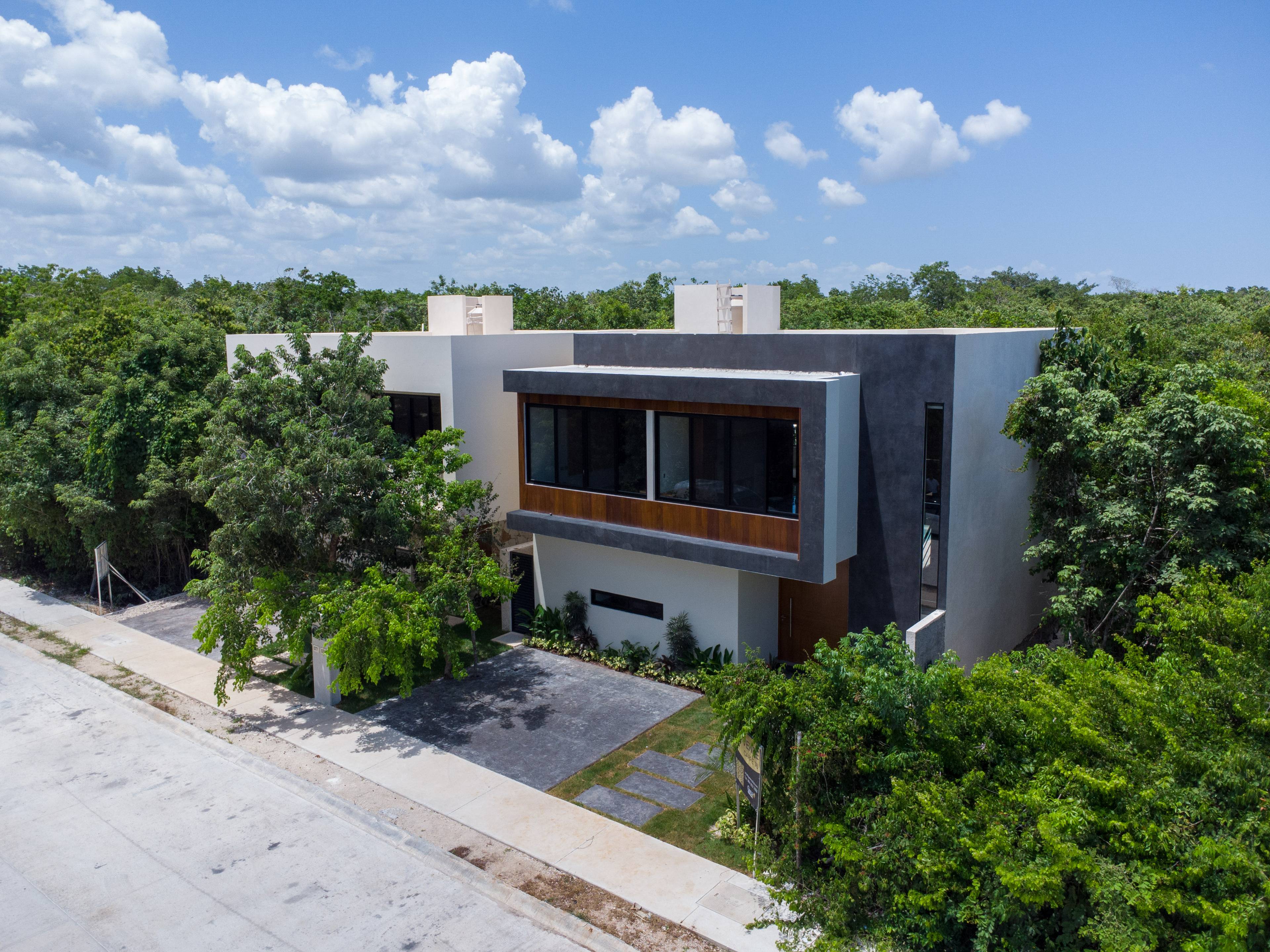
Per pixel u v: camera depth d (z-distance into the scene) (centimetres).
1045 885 747
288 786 1398
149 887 1145
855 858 851
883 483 1568
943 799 858
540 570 2006
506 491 2056
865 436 1574
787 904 1050
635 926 1031
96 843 1249
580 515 1842
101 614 2295
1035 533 1584
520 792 1347
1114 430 1430
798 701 988
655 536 1689
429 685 1762
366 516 1645
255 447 1596
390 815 1286
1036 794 817
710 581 1717
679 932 1018
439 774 1408
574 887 1109
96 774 1452
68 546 2488
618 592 1870
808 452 1465
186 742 1566
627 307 6738
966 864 833
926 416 1506
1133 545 1399
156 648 2039
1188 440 1358
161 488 2212
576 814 1280
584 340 1997
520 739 1522
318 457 1574
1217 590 1113
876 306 6544
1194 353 2614
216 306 3716
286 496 1563
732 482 1611
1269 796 768
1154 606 1295
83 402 2594
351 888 1138
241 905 1104
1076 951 779
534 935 1038
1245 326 3344
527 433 1908
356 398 1730
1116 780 796
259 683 1814
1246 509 1340
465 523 1731
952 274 8806
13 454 2417
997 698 947
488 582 1591
